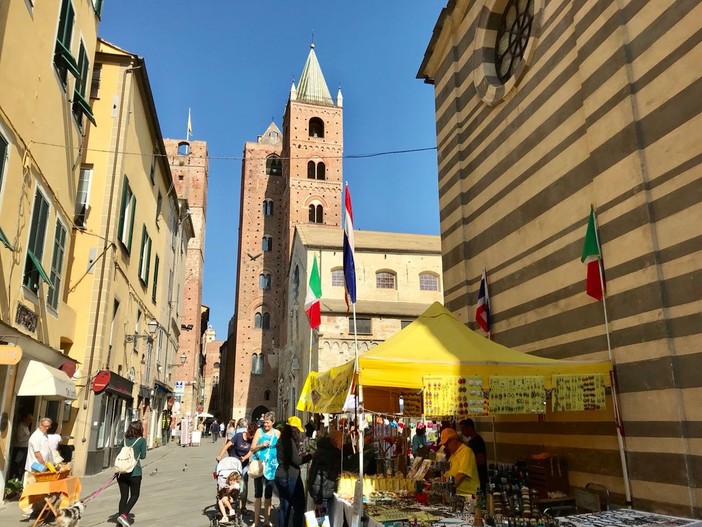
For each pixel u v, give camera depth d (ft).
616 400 26.81
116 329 68.39
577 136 32.71
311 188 198.59
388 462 39.86
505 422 37.68
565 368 26.73
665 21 26.22
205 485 54.49
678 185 24.77
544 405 26.13
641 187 26.37
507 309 38.99
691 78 24.63
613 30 29.09
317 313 46.98
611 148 28.53
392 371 25.21
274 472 33.37
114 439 71.61
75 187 51.72
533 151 37.14
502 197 40.81
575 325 31.55
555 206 34.35
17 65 36.42
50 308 46.50
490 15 45.09
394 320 121.70
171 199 117.50
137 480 33.58
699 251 23.47
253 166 220.64
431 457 46.29
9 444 39.27
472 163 46.03
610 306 27.91
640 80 27.40
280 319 195.83
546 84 36.19
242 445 39.70
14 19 35.53
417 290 131.75
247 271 207.92
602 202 28.94
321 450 30.04
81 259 61.93
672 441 23.57
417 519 23.41
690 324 23.54
